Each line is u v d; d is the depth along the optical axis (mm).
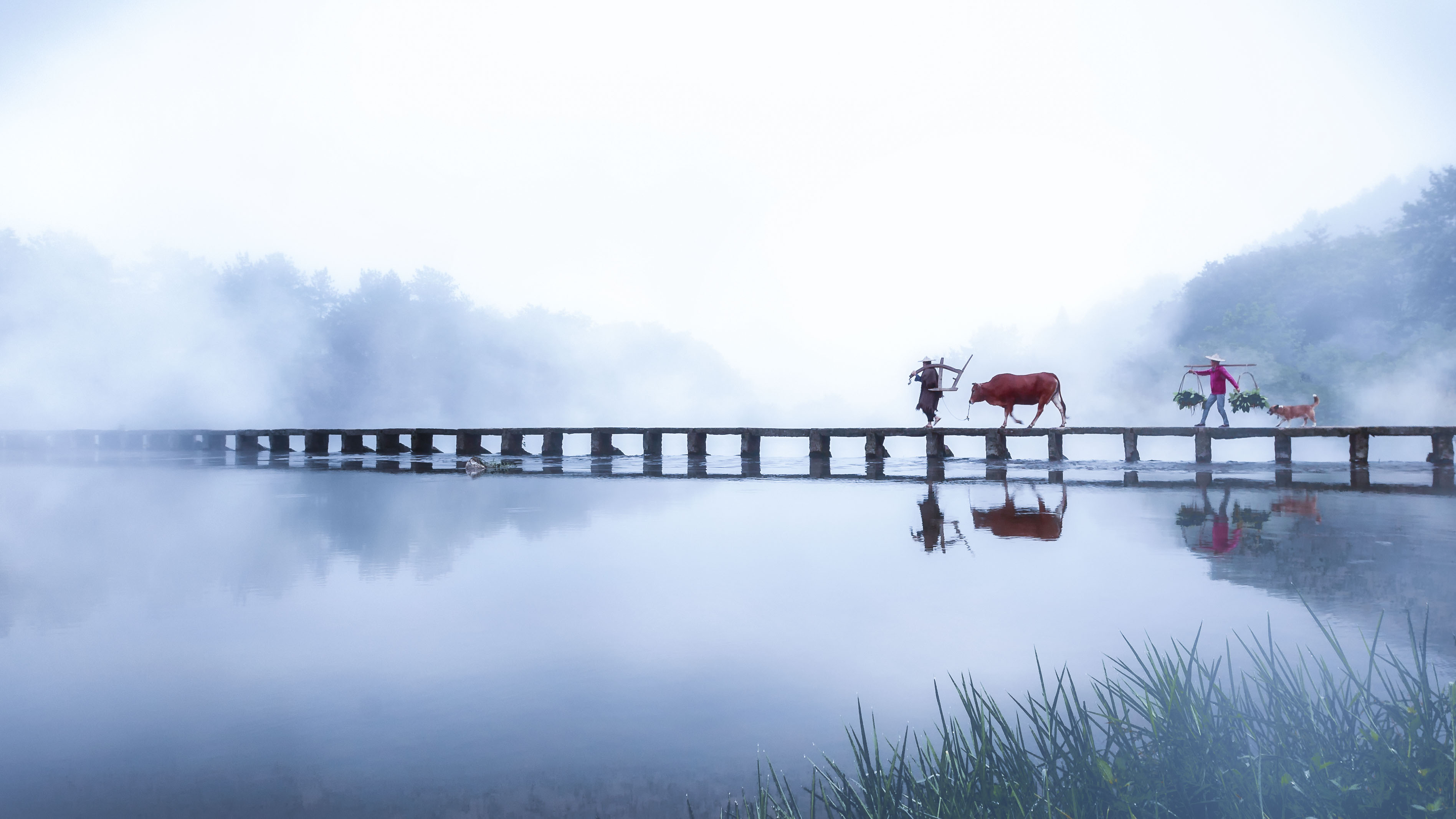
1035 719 2615
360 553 7230
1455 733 2232
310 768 2736
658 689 3492
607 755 2805
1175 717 2508
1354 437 18188
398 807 2418
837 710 3209
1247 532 7738
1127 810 2186
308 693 3506
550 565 6559
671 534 8250
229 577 6141
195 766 2760
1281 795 2143
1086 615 4578
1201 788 2221
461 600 5297
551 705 3309
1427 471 16578
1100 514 9398
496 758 2799
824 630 4402
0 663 4000
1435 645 3750
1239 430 19109
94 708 3350
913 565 6312
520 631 4496
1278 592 5031
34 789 2596
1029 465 19438
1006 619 4523
